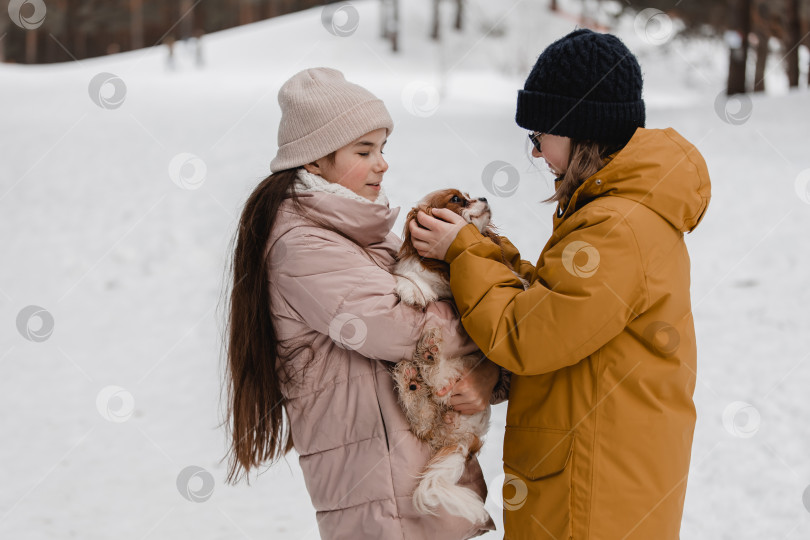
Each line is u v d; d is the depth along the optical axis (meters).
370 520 2.04
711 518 3.50
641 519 1.93
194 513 3.64
